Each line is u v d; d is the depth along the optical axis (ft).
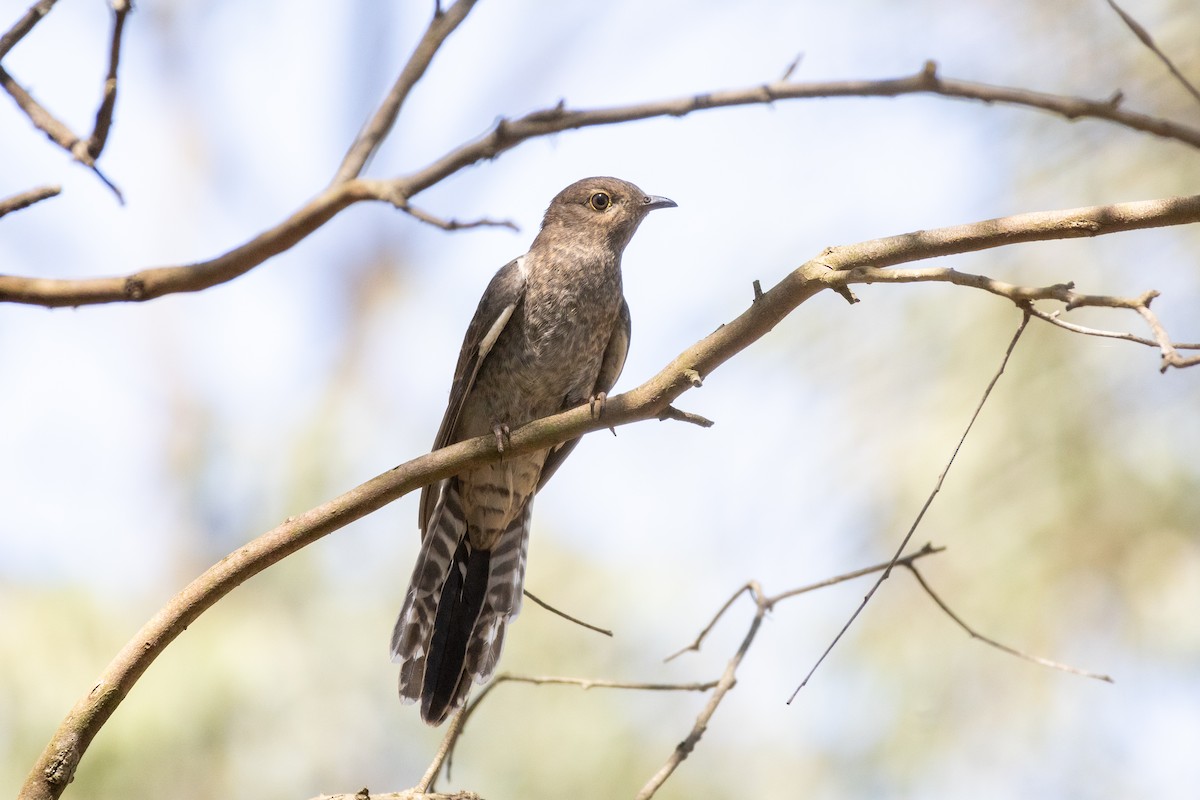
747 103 29.37
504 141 28.02
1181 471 34.42
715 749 43.86
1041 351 34.88
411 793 22.11
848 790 41.29
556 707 44.73
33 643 40.86
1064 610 36.11
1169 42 35.73
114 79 22.11
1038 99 29.30
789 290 21.43
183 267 24.97
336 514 22.57
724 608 25.13
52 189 21.75
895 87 29.50
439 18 27.73
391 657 31.73
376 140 27.17
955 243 20.40
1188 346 17.62
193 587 21.16
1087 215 19.63
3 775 38.75
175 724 41.27
